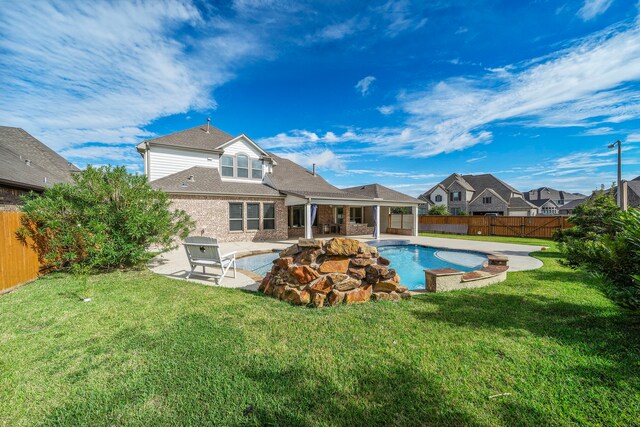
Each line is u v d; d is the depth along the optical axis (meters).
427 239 19.56
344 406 2.39
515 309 4.73
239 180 19.53
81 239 7.31
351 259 5.19
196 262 7.57
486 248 14.41
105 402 2.44
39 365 3.01
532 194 61.94
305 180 22.91
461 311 4.62
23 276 6.53
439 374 2.83
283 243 15.57
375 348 3.36
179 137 18.80
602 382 2.67
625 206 12.73
